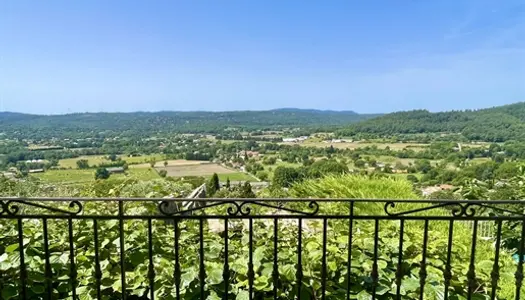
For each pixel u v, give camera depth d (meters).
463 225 5.61
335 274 2.21
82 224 2.58
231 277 2.15
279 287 2.08
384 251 2.49
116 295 2.13
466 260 2.88
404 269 2.32
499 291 2.71
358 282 2.16
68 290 2.05
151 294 1.85
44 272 2.02
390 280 2.16
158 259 2.20
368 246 2.46
